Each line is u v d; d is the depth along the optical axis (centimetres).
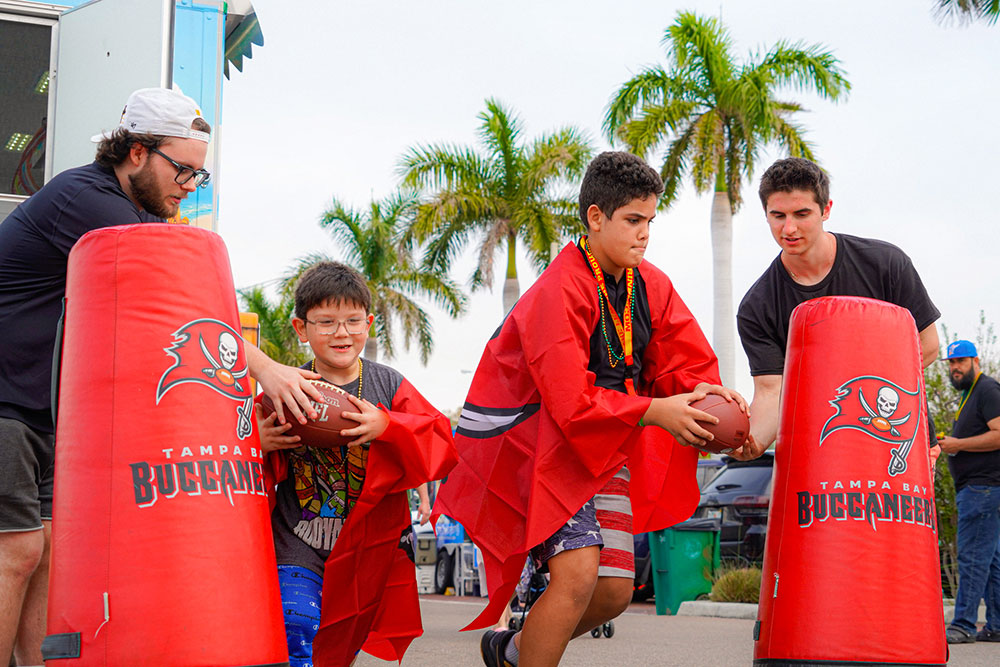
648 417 378
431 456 381
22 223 357
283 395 351
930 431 434
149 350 305
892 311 386
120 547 292
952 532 1236
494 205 2977
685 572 1285
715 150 2780
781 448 390
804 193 414
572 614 381
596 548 385
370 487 379
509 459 397
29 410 362
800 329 390
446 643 875
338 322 400
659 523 436
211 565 295
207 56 647
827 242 433
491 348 413
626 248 391
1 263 358
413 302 3341
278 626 308
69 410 309
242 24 714
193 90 641
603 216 393
